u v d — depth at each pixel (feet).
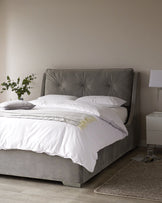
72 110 12.54
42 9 16.97
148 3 15.05
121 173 11.21
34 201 8.81
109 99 14.40
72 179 9.86
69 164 9.87
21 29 17.43
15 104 12.45
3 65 17.92
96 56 16.11
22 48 17.47
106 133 11.35
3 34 17.78
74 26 16.43
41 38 17.08
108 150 11.73
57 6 16.69
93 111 11.94
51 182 10.40
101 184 10.19
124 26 15.52
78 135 9.77
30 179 10.72
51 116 10.38
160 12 14.89
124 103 14.83
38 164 10.28
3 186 10.05
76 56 16.49
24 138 10.22
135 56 15.42
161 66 15.01
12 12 17.52
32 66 17.34
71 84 16.01
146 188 9.67
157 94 14.80
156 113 14.56
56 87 16.34
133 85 15.19
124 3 15.46
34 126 10.28
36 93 17.34
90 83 15.66
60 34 16.72
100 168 11.08
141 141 15.61
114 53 15.78
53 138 9.90
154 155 13.79
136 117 15.29
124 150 13.58
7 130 10.54
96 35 16.05
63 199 8.94
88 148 9.85
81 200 8.86
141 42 15.28
